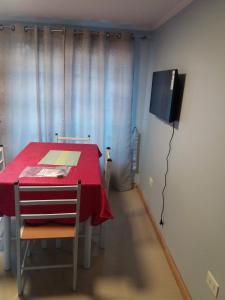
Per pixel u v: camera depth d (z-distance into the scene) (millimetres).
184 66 2113
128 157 3643
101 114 3412
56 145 2867
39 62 3219
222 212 1434
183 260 1971
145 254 2359
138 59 3480
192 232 1834
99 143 3504
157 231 2676
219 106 1512
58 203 1676
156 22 2947
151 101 3053
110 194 3600
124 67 3324
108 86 3422
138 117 3680
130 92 3420
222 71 1494
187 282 1872
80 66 3281
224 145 1438
